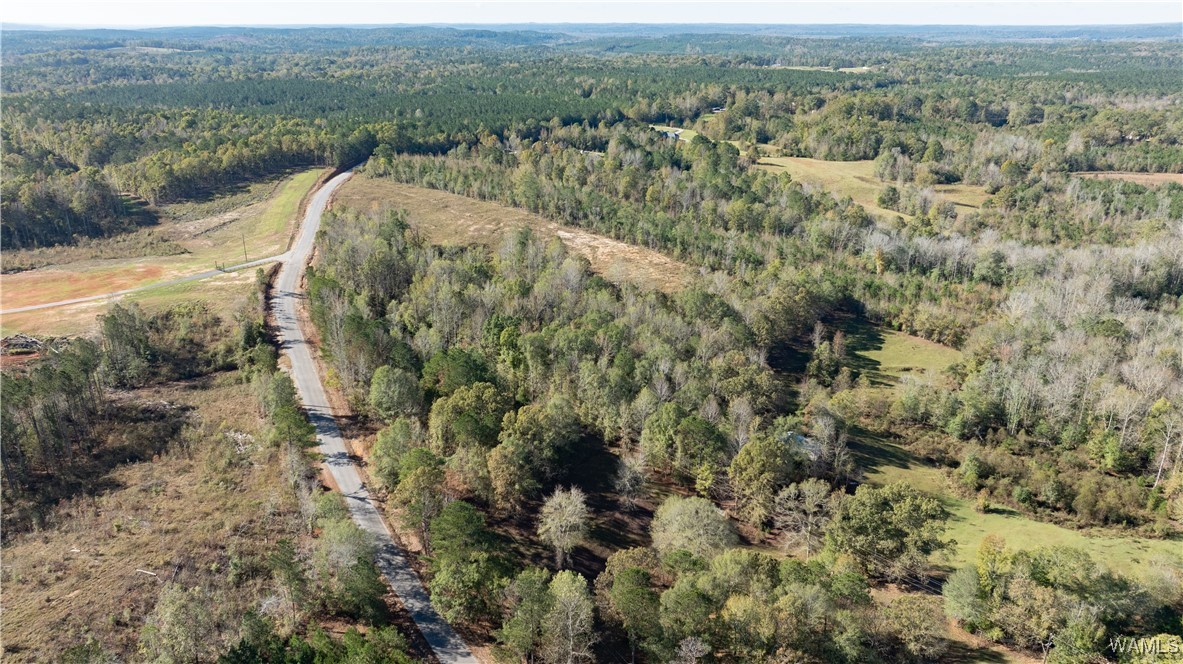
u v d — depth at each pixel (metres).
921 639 69.69
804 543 93.31
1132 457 113.12
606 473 109.25
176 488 104.25
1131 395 122.31
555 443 104.75
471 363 119.81
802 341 165.00
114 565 87.06
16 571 86.25
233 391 133.50
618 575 77.19
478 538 83.19
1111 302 172.88
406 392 113.50
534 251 179.62
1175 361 137.38
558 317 149.75
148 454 113.75
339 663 67.19
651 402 113.06
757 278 175.88
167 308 165.25
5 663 71.94
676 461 105.62
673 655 68.12
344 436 116.88
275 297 174.62
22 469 105.31
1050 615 70.50
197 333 153.88
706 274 183.25
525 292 155.88
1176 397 123.25
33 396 106.50
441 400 108.38
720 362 128.75
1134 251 190.00
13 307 168.00
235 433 117.88
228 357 145.75
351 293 154.12
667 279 187.50
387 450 101.06
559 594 73.38
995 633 72.88
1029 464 114.69
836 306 181.12
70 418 117.00
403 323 146.38
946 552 89.75
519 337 131.00
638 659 74.12
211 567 85.81
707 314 152.62
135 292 176.38
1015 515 104.00
